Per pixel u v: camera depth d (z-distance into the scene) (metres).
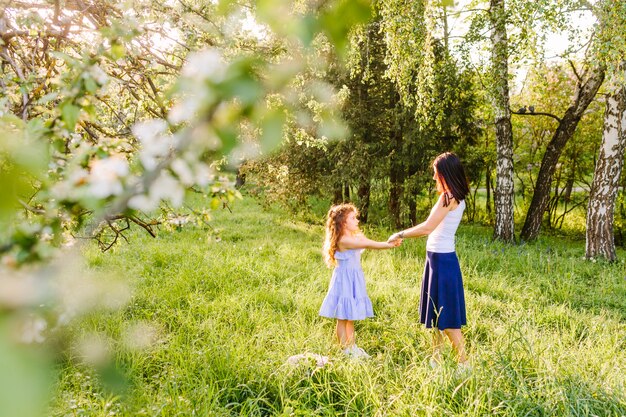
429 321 3.79
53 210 0.96
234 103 0.59
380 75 10.38
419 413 2.93
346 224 4.15
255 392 3.37
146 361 3.67
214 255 7.55
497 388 3.11
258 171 11.14
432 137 10.46
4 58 2.16
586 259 8.27
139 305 5.12
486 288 6.02
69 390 3.11
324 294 5.61
